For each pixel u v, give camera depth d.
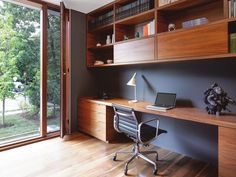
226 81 2.15
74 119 3.57
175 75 2.62
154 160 2.40
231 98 2.11
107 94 3.62
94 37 3.74
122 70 3.41
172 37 2.27
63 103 3.20
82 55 3.62
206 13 2.28
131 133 2.18
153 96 2.92
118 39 3.08
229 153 1.64
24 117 3.09
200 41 2.03
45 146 2.85
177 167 2.24
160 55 2.40
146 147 2.82
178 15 2.53
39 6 3.06
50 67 3.29
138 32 3.00
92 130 3.23
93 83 3.84
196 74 2.41
